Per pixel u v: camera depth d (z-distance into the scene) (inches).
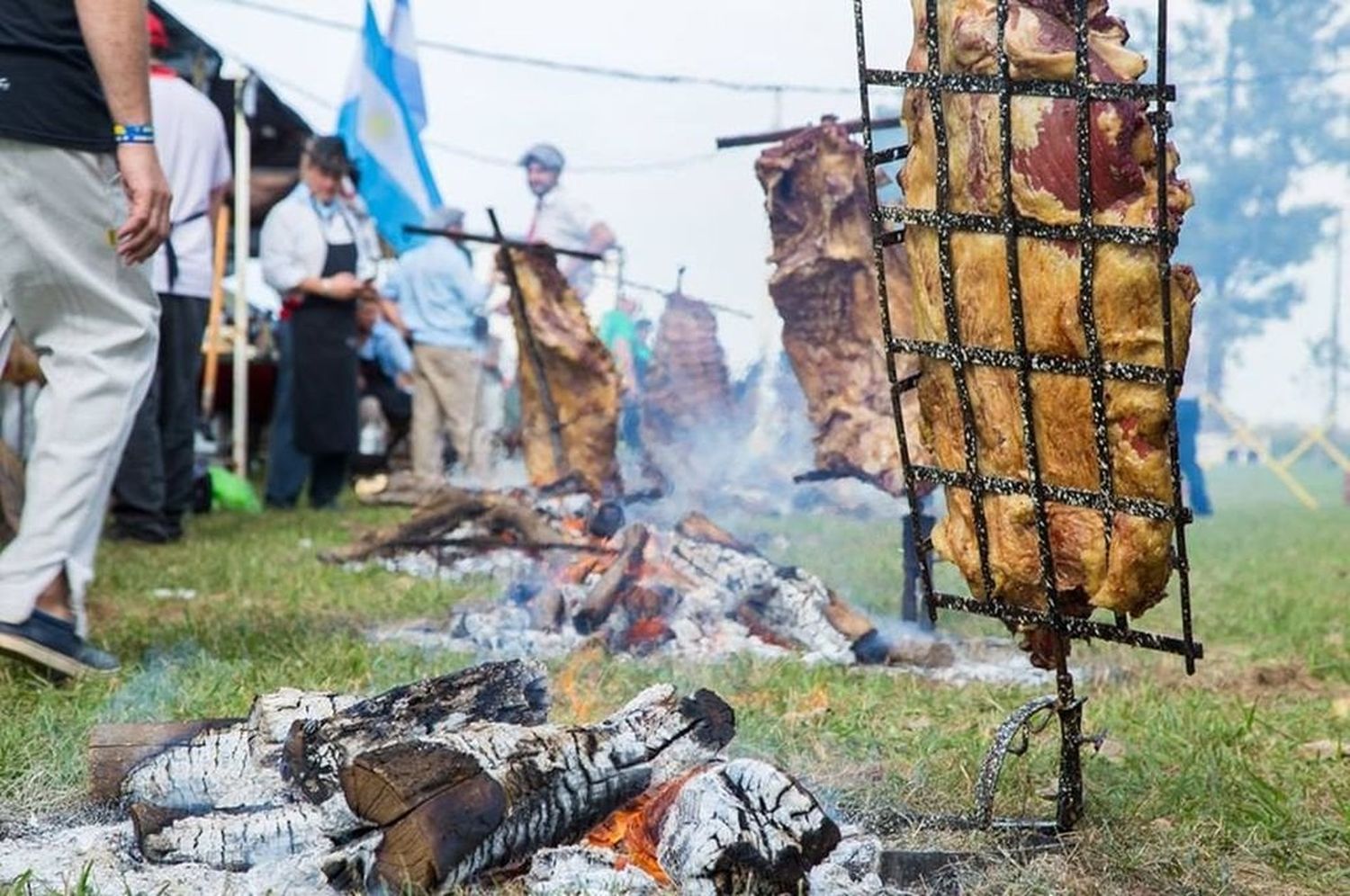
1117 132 134.9
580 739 147.1
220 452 639.1
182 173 416.5
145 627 285.1
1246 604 355.9
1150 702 236.8
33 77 221.6
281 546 419.5
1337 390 1161.4
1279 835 168.4
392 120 591.5
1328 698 250.4
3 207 224.7
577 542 338.3
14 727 194.5
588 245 526.3
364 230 576.7
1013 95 139.2
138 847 149.6
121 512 417.4
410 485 551.8
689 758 154.7
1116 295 136.2
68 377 229.8
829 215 290.7
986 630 305.7
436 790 135.6
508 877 143.3
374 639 275.9
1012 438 145.6
